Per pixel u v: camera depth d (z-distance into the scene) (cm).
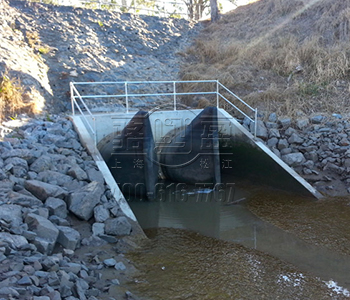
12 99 1005
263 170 1056
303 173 1033
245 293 508
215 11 2242
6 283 401
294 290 522
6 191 624
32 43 1442
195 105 1400
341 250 658
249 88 1427
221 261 611
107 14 1888
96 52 1593
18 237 510
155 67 1662
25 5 1684
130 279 529
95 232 632
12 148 789
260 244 686
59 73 1361
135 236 670
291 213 842
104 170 809
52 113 1154
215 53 1798
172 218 833
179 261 603
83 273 501
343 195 943
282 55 1544
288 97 1309
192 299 486
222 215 851
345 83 1327
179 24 2111
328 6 1814
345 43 1502
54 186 674
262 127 1165
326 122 1173
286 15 1980
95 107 1293
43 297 383
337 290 526
